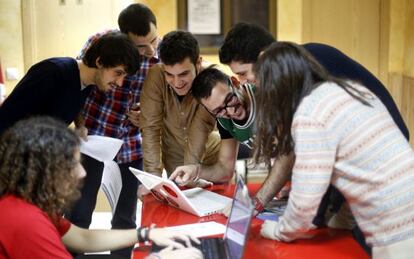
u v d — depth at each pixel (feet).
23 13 14.85
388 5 16.08
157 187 8.27
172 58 8.87
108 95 10.78
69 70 9.00
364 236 6.52
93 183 10.27
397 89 16.51
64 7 14.87
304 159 6.07
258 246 6.85
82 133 9.86
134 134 11.42
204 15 15.87
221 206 8.23
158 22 15.88
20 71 15.16
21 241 5.90
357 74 7.89
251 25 7.92
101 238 7.32
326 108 6.04
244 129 8.52
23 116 8.71
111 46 8.97
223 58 7.98
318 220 7.39
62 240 7.23
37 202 6.14
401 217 6.06
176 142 10.11
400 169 6.06
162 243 7.00
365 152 6.06
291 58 6.21
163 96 9.78
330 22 16.07
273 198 8.06
